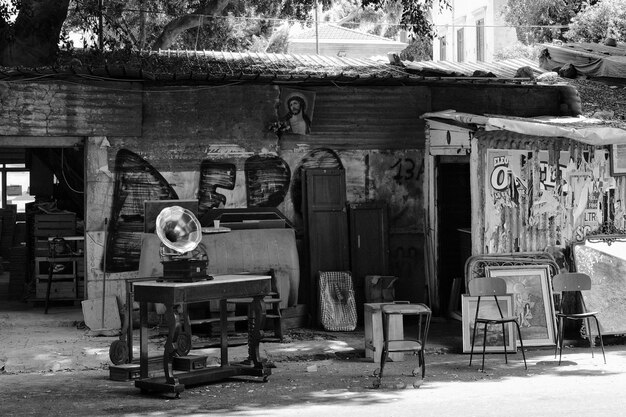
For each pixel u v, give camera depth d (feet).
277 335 47.42
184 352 40.01
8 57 60.18
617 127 48.78
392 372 40.68
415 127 54.85
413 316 54.95
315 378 39.29
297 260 50.55
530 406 31.94
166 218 36.73
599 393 34.68
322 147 53.83
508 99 55.88
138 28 95.50
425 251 55.11
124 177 51.03
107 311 49.03
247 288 38.06
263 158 52.95
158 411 32.68
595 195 50.67
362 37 129.29
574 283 44.78
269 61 60.08
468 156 52.24
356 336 49.26
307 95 53.16
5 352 43.62
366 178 54.39
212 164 52.29
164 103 51.55
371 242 53.78
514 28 98.99
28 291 59.41
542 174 49.83
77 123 50.14
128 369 38.73
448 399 33.91
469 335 45.52
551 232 49.90
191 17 85.40
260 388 37.06
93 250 50.55
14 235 85.61
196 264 36.68
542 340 46.98
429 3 68.08
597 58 64.49
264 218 52.11
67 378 39.58
